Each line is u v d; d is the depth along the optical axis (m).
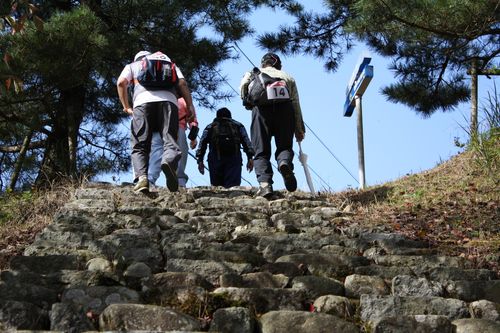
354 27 11.69
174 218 7.05
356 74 11.02
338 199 9.20
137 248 5.80
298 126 9.05
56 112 15.37
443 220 7.36
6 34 12.34
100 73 14.49
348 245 6.34
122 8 14.91
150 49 15.59
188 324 4.23
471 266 5.91
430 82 14.70
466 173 9.32
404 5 10.95
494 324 4.38
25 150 15.49
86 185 9.29
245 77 8.82
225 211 7.72
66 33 12.48
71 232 6.29
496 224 7.11
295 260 5.63
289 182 8.58
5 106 14.05
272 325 4.31
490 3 10.66
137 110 7.93
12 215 8.57
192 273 5.02
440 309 4.71
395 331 4.31
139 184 7.89
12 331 3.99
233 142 10.41
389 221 7.49
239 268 5.48
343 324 4.32
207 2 16.11
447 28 11.38
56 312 4.22
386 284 5.20
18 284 4.64
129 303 4.60
